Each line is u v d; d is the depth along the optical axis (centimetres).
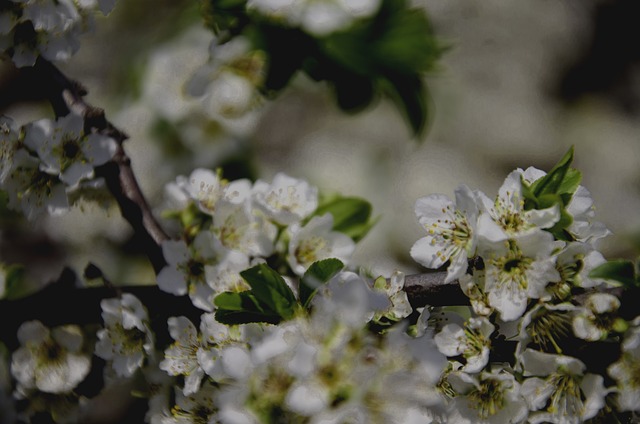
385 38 71
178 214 72
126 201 72
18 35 71
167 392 69
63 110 72
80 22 71
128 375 69
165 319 70
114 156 72
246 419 63
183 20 94
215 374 66
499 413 67
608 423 67
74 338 72
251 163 92
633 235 79
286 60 72
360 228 72
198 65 91
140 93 93
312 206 71
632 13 188
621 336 66
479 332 67
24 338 71
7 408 74
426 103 72
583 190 68
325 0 71
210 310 69
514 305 66
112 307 70
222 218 70
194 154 91
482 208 67
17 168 70
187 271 70
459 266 67
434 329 68
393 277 68
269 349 63
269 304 65
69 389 72
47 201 71
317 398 63
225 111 79
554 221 66
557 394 66
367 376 63
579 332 66
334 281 64
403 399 63
